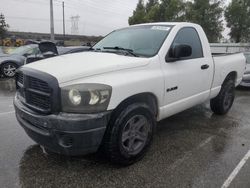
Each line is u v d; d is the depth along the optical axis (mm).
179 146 4258
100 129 3078
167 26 4391
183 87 4242
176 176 3383
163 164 3668
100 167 3562
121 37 4641
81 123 2951
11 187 3121
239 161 3789
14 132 4730
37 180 3262
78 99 2975
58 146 3111
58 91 2965
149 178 3334
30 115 3242
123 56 3811
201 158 3859
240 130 5039
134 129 3553
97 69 3186
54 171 3461
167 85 3902
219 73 5211
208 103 6895
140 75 3512
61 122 2949
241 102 7395
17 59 11398
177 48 3893
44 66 3354
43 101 3127
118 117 3277
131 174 3416
